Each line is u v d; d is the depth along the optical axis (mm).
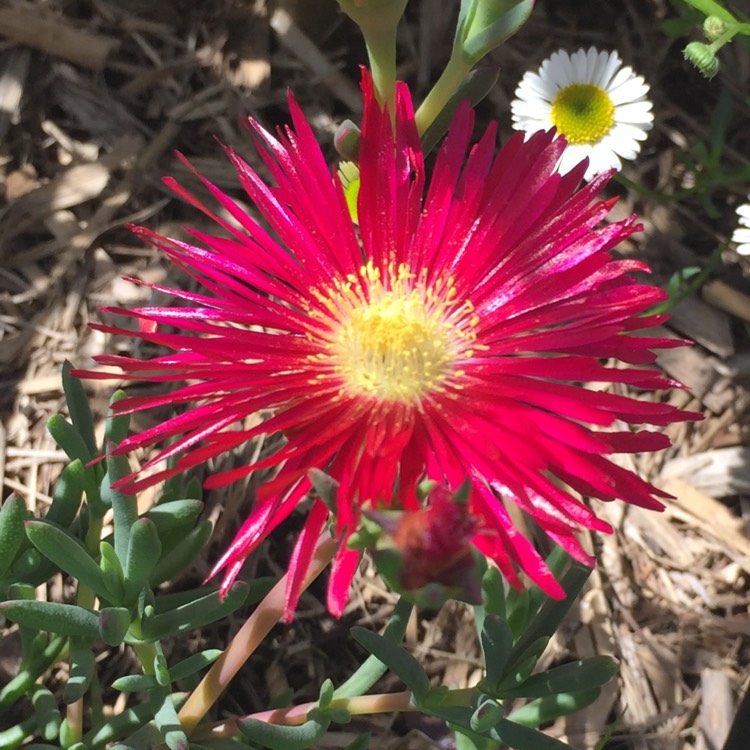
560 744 75
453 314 80
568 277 76
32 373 126
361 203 81
